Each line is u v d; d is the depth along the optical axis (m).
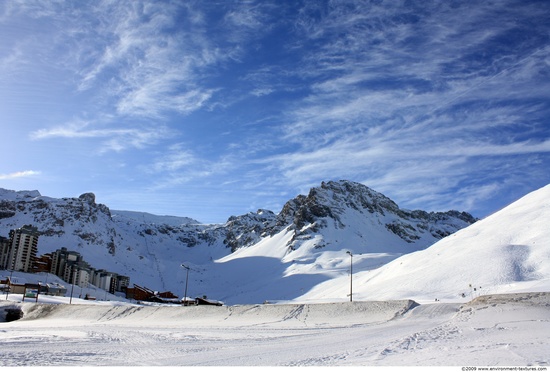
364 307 69.50
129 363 26.53
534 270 104.62
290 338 42.00
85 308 91.69
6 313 101.19
